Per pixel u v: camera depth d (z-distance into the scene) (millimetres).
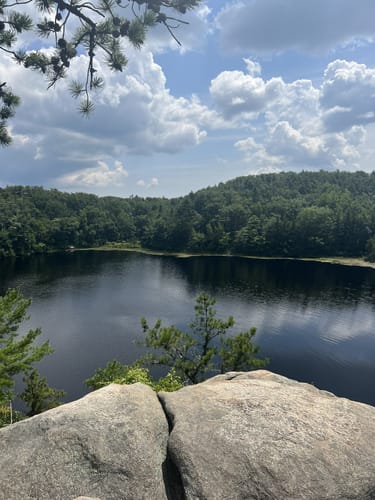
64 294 58719
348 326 42969
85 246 133250
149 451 4168
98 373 17953
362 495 3834
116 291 61500
